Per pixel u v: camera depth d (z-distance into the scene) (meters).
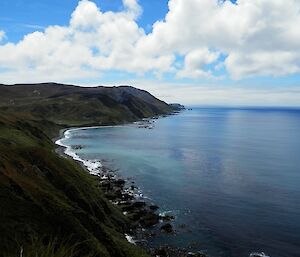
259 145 168.00
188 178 89.75
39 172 50.50
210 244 48.78
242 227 55.16
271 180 88.81
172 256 44.91
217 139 192.75
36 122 193.88
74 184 53.16
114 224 52.72
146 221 56.00
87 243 33.81
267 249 47.47
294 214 61.62
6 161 44.94
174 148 150.12
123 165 107.62
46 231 32.50
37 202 36.72
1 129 91.06
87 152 134.62
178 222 56.94
